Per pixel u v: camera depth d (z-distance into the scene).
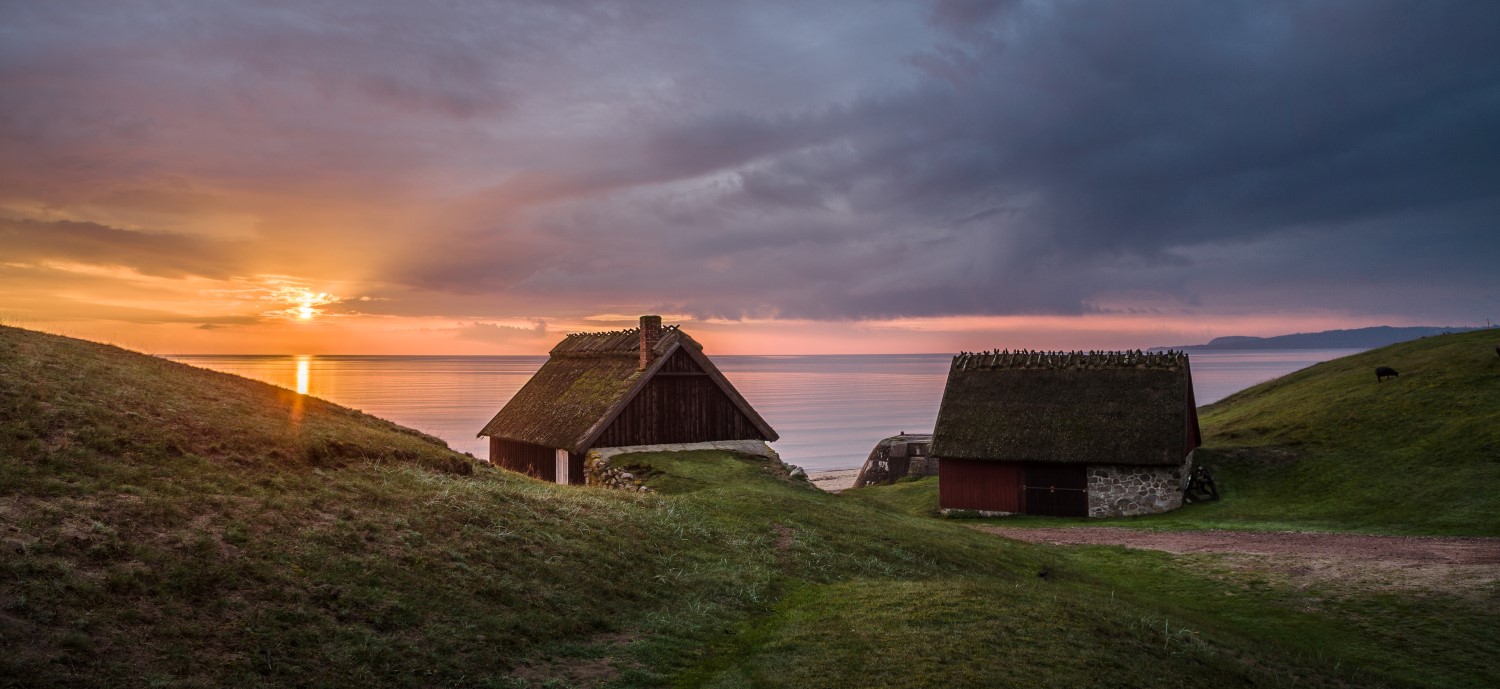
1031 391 46.44
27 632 8.87
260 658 9.78
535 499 19.53
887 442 69.19
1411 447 42.00
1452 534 31.69
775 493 29.62
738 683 12.06
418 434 25.34
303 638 10.48
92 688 8.38
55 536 10.81
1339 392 54.25
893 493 54.41
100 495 12.45
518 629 12.60
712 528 21.83
